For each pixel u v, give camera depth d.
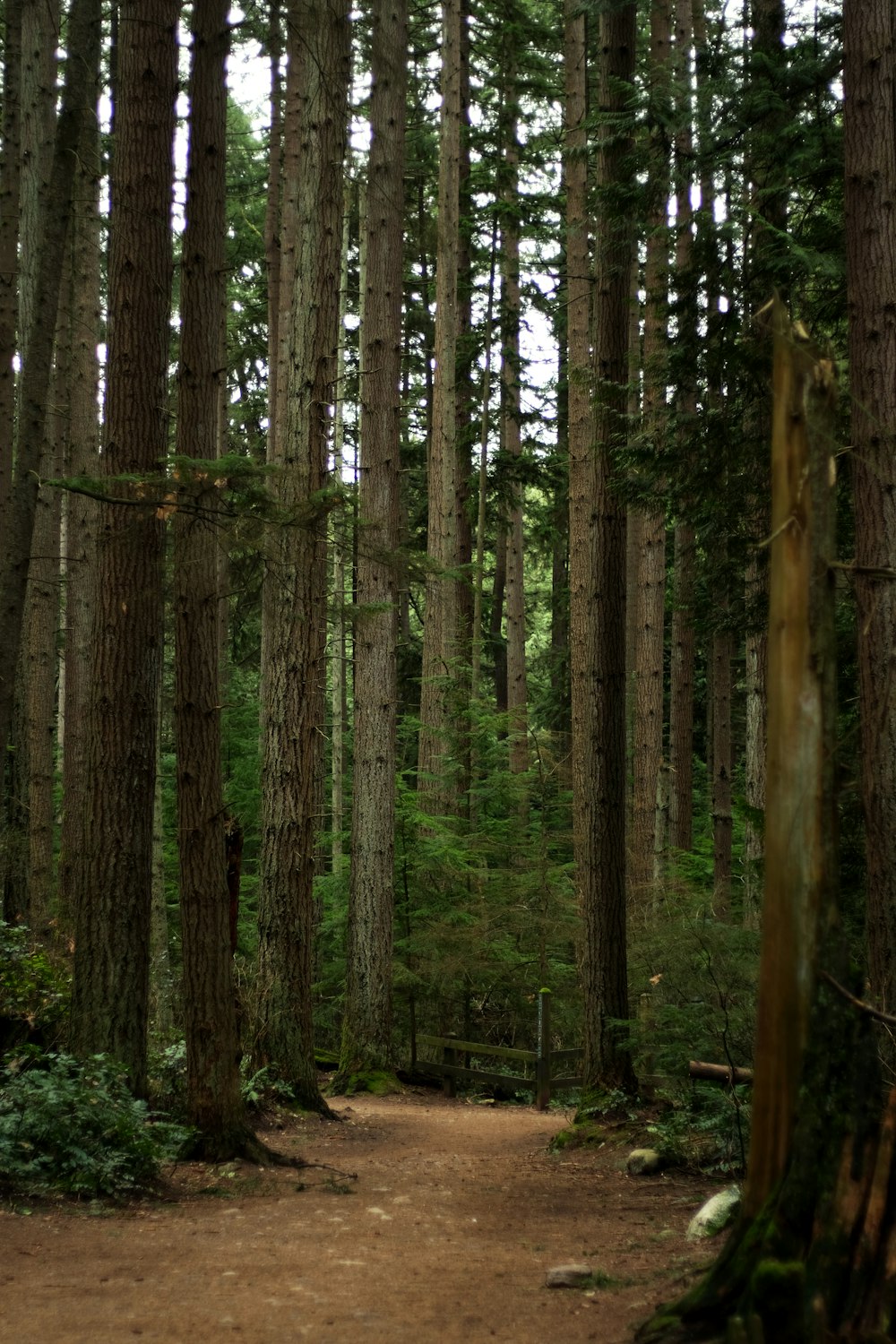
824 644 3.60
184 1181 7.59
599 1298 4.69
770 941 3.62
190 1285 4.91
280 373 20.80
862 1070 3.55
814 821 3.58
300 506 7.83
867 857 6.96
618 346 10.84
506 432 25.72
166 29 8.90
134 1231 6.00
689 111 9.73
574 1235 6.28
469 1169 8.85
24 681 16.14
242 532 7.94
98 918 8.50
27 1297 4.59
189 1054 8.44
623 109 10.27
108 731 8.61
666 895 14.01
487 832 18.42
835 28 9.55
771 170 9.66
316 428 12.27
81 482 7.15
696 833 25.45
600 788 10.58
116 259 8.77
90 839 8.57
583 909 10.68
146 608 8.75
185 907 8.46
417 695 28.23
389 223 15.82
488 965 16.03
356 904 15.89
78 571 18.05
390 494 15.77
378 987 15.74
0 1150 6.72
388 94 15.91
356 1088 15.30
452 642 19.97
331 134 12.39
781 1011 3.58
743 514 10.35
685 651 19.03
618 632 10.65
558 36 22.17
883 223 7.31
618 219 10.50
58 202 9.49
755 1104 3.64
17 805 16.00
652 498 10.62
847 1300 3.36
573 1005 16.53
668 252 13.05
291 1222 6.51
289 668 12.43
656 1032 9.73
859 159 7.39
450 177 20.86
